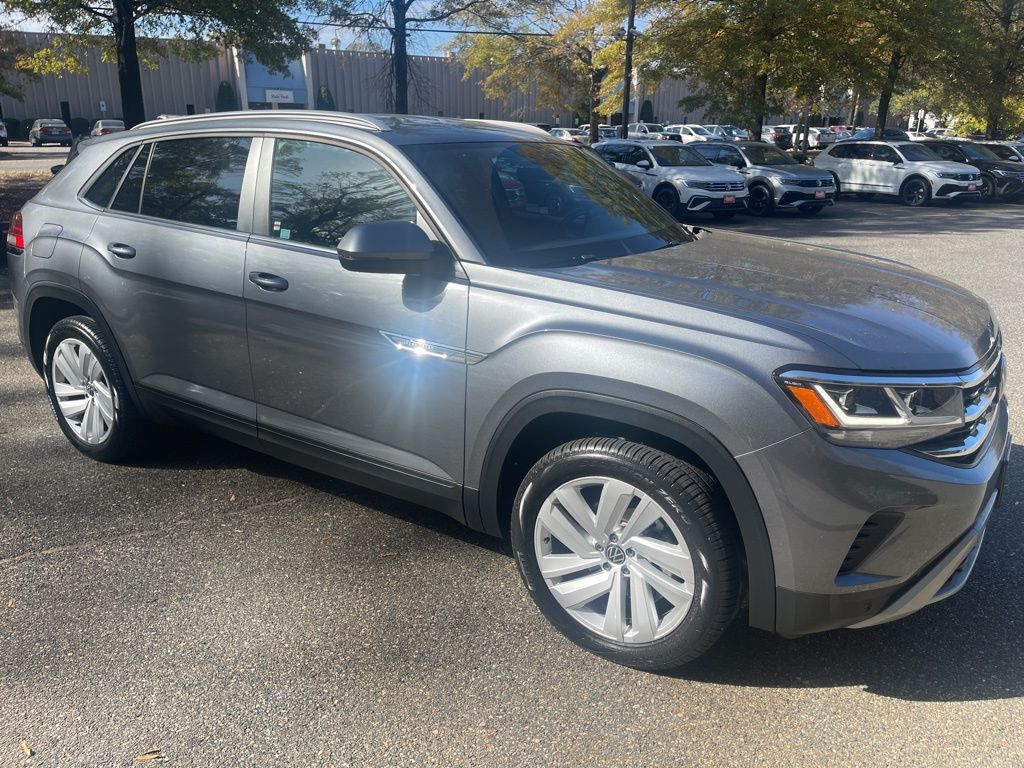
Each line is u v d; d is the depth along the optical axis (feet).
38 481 13.58
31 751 7.83
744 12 70.59
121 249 12.57
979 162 71.61
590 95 110.22
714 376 7.88
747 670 9.11
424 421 9.90
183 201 12.22
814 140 146.10
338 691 8.70
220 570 11.00
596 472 8.67
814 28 71.51
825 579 7.89
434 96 161.48
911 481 7.67
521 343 8.93
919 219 57.93
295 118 11.55
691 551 8.21
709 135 137.90
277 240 11.02
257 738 8.04
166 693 8.64
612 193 12.21
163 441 14.38
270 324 10.98
